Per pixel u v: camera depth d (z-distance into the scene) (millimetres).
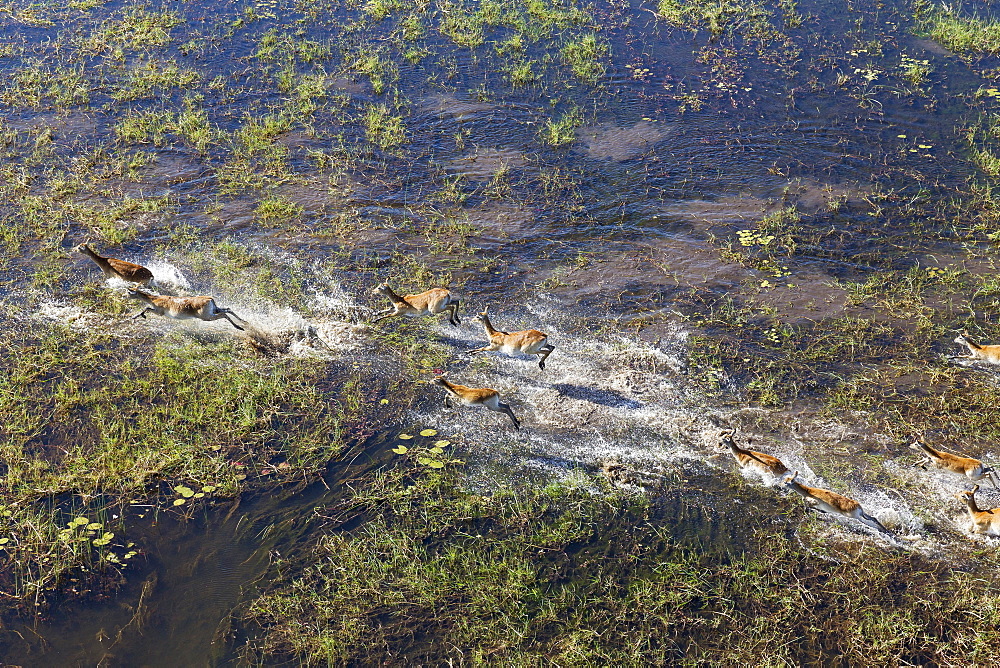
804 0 26344
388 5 26094
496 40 24125
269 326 13805
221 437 11633
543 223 16625
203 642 9195
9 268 14922
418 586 9742
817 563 10023
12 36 23844
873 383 12656
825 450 11555
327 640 9141
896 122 19984
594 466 11414
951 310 14203
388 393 12555
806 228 16391
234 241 15953
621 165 18516
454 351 13414
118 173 17844
